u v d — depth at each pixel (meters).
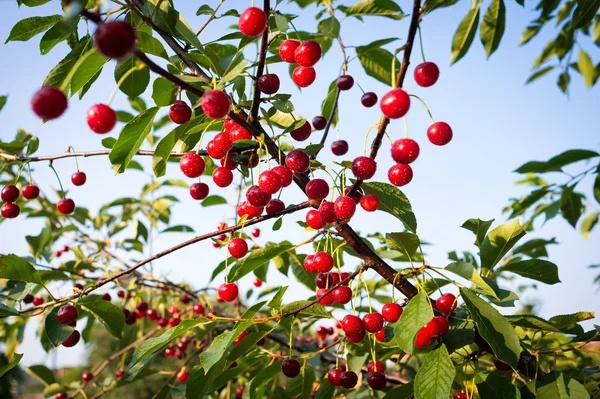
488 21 0.59
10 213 0.60
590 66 0.99
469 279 0.39
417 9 0.33
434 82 0.37
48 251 1.00
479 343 0.44
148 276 0.90
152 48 0.43
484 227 0.53
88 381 0.89
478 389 0.44
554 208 0.73
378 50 0.61
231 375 0.50
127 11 0.45
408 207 0.44
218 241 0.47
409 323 0.37
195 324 0.41
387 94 0.34
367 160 0.38
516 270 0.52
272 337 0.73
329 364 0.73
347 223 0.42
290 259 0.71
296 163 0.41
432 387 0.38
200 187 0.49
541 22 0.85
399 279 0.42
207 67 0.44
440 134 0.38
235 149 0.44
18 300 0.59
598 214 1.05
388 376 0.66
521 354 0.45
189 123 0.46
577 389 0.41
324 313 0.45
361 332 0.43
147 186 1.00
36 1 0.43
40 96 0.27
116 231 0.99
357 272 0.43
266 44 0.40
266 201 0.42
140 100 0.89
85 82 0.41
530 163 0.70
